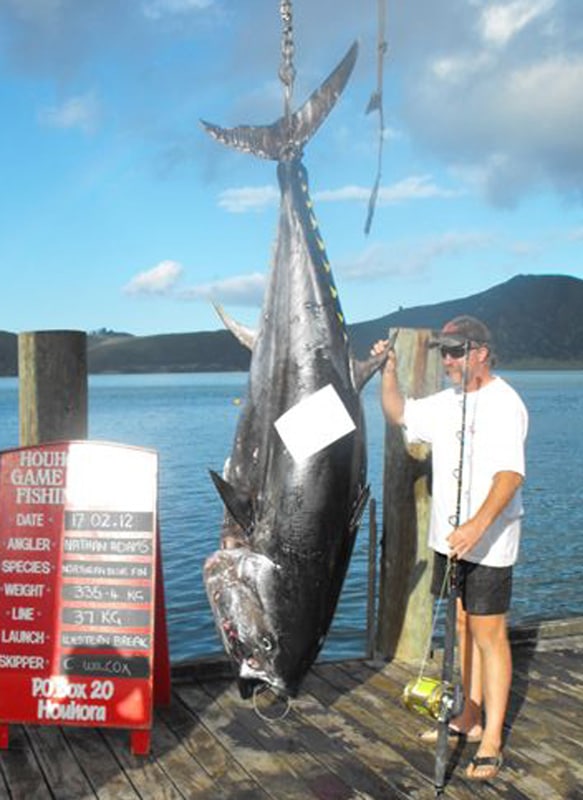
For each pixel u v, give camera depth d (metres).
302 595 3.24
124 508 3.60
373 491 17.75
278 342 3.28
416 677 4.36
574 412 49.66
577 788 3.22
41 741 3.60
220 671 4.33
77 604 3.56
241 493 3.28
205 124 3.38
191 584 9.84
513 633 4.88
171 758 3.44
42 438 4.21
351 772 3.33
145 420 45.25
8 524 3.59
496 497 3.15
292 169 3.31
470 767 3.29
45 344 4.19
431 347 3.41
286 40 3.25
